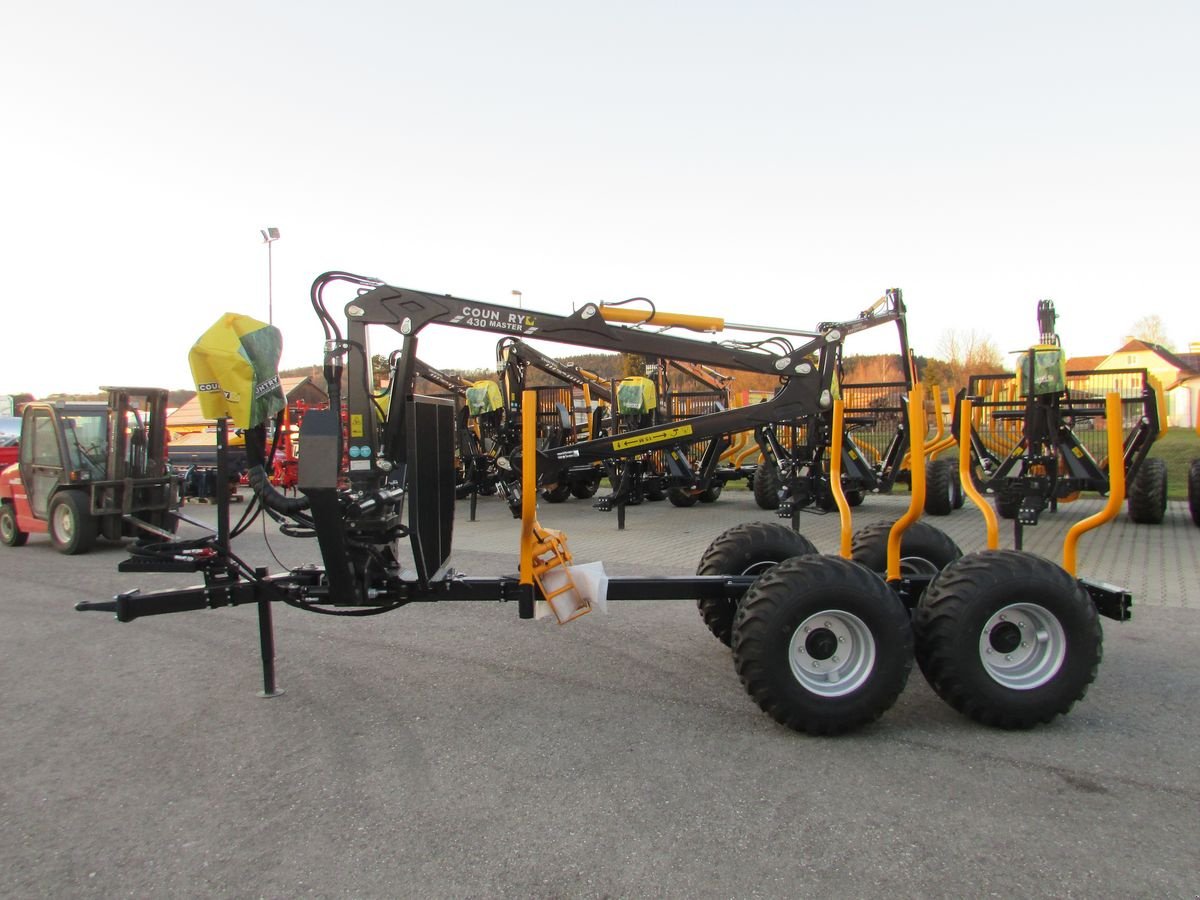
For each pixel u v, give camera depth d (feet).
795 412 20.48
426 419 15.47
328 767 12.79
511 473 39.58
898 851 9.98
